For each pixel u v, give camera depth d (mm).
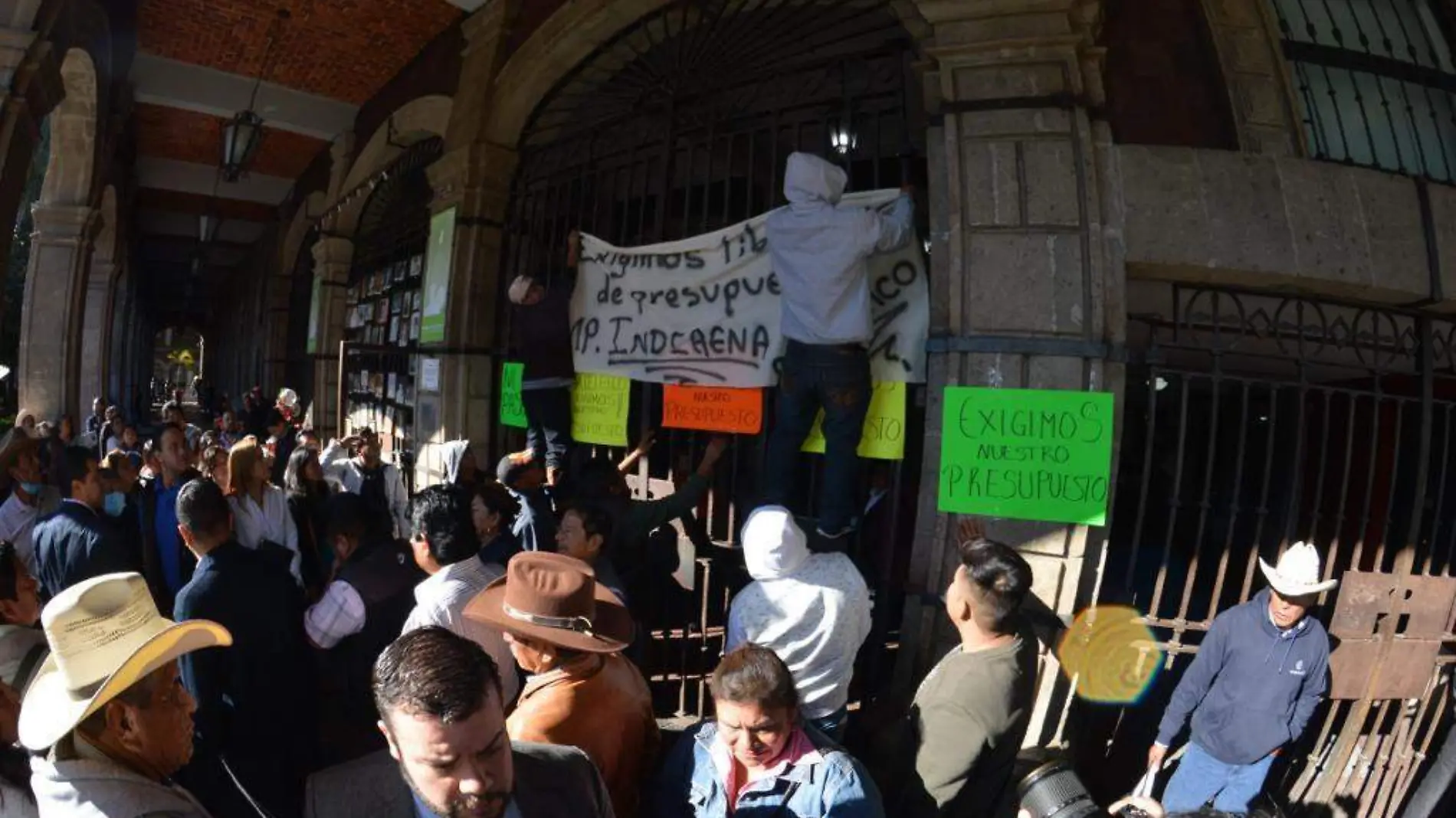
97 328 12414
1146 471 3451
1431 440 4285
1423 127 4258
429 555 2678
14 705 1783
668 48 5090
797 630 2639
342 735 3004
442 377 6219
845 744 3527
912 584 3592
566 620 1967
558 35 5590
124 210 12203
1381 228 3635
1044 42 3414
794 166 3498
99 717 1418
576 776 1562
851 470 3537
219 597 2680
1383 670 3598
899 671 3553
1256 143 3609
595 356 4762
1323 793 3678
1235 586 4891
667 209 4711
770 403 4512
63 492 5152
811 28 5113
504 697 2498
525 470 3943
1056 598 3307
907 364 3654
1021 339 3369
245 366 18484
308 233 12859
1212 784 3264
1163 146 3566
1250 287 3707
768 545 2631
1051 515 3291
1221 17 3736
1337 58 4117
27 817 1662
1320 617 3771
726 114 4602
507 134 6207
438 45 7586
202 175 13055
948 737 2299
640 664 3750
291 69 8633
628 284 4617
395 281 8109
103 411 9914
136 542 4453
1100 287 3338
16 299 17484
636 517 3699
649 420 4637
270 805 2742
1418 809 3578
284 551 3010
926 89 3666
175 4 7398
